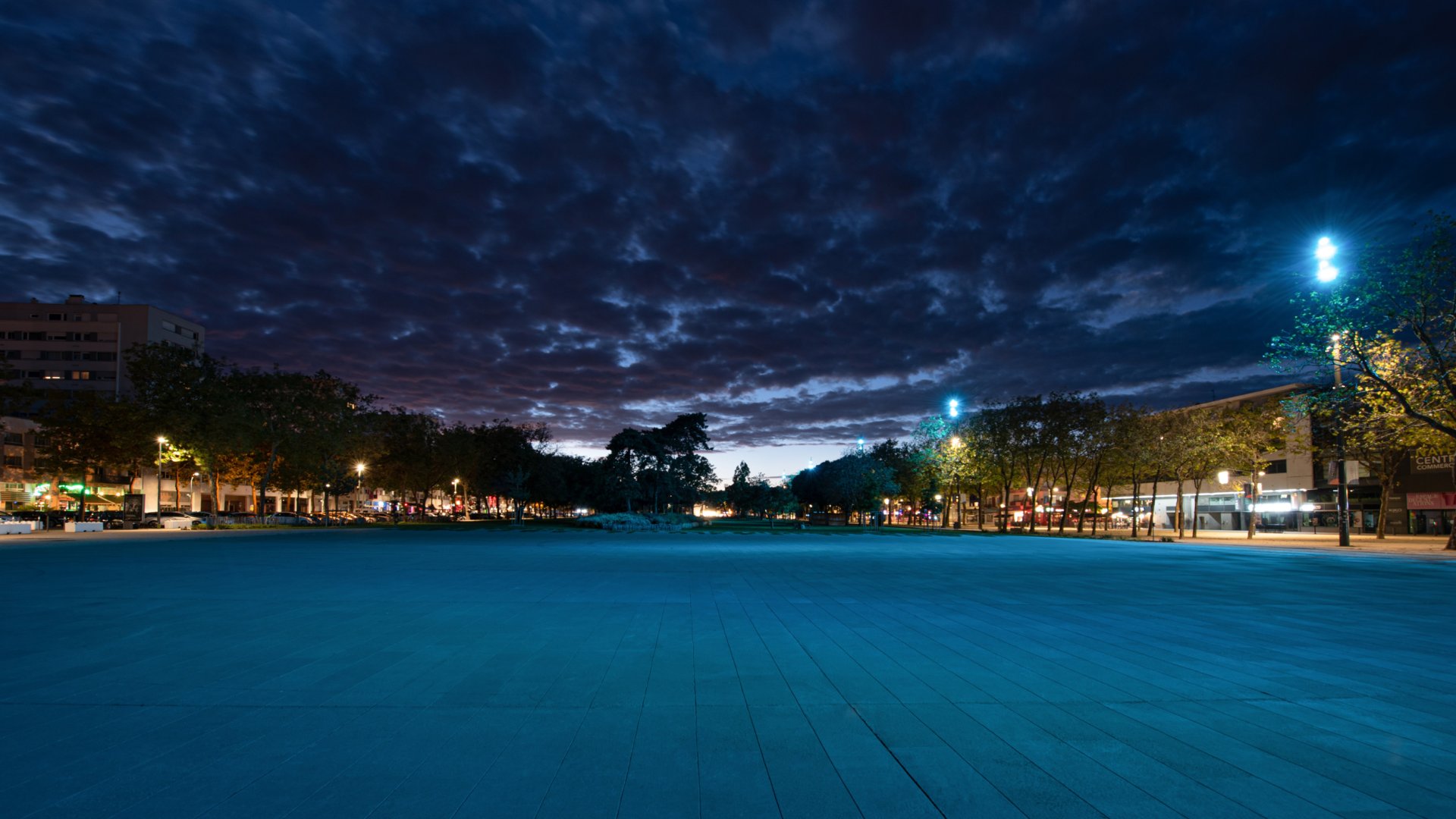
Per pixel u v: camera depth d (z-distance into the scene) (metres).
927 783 4.59
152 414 58.00
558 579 17.64
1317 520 64.31
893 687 7.03
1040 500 98.56
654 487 62.31
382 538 41.66
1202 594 15.33
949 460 65.25
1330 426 38.91
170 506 86.94
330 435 63.44
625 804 4.24
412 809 4.14
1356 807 4.23
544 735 5.54
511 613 11.91
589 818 4.03
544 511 127.88
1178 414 56.22
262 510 63.75
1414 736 5.58
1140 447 52.75
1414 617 11.93
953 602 13.60
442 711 6.19
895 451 87.06
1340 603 13.88
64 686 7.00
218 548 32.03
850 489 73.00
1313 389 51.94
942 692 6.84
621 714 6.08
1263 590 16.19
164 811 4.11
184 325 110.25
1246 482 52.75
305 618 11.29
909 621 11.20
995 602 13.64
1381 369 31.97
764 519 92.25
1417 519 56.53
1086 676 7.55
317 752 5.12
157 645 9.05
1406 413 31.61
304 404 63.75
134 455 59.97
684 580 17.55
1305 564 24.84
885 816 4.07
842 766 4.89
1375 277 29.72
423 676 7.46
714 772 4.77
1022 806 4.21
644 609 12.43
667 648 8.92
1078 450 56.75
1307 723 5.91
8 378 58.44
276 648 8.91
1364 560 27.09
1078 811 4.15
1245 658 8.48
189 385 58.94
